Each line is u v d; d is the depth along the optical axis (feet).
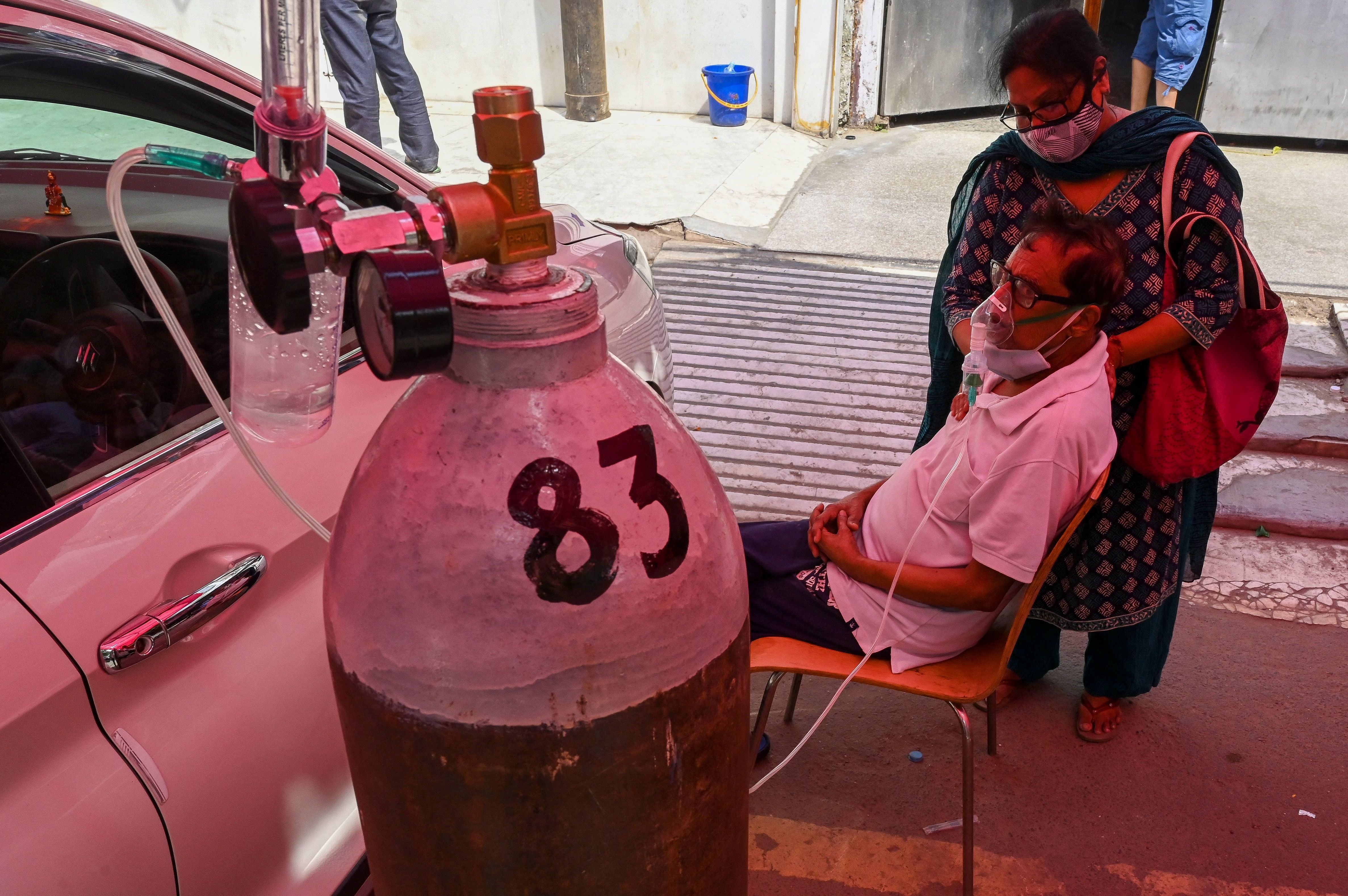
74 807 3.71
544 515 2.78
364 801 3.25
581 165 22.15
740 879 3.62
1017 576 5.64
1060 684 8.70
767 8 24.53
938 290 7.86
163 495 4.39
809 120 24.62
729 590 3.16
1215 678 8.71
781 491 11.37
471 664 2.80
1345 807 7.45
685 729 3.05
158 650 4.00
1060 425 5.50
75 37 5.24
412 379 3.18
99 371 4.58
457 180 21.39
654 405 3.11
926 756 7.98
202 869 4.21
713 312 15.98
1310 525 10.55
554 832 3.01
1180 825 7.32
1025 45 6.10
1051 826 7.32
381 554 2.88
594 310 2.94
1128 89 26.35
